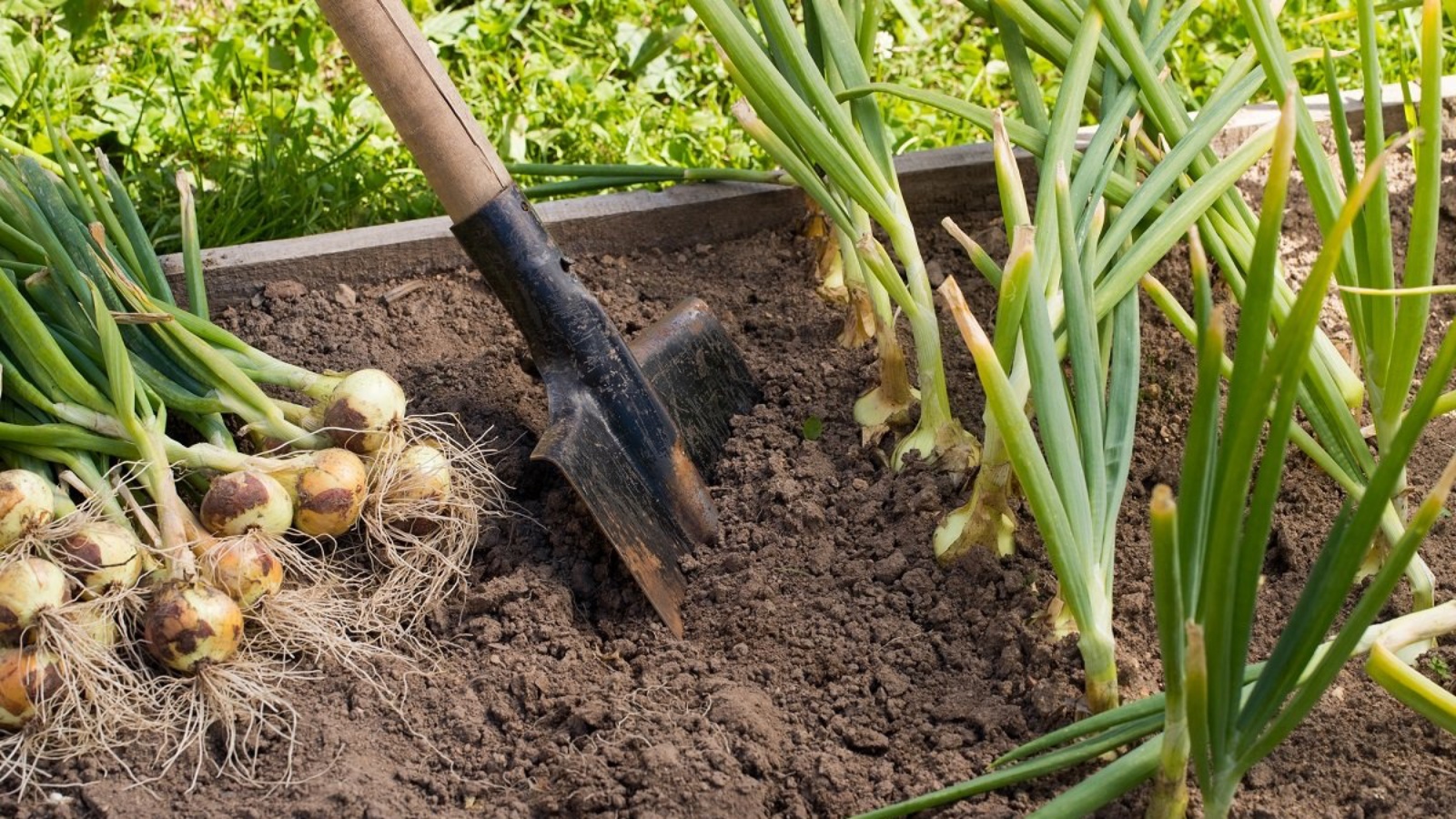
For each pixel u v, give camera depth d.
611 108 2.39
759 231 2.18
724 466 1.97
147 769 1.77
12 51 2.32
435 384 2.03
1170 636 1.59
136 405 1.87
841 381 2.03
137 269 1.94
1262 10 1.87
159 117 2.32
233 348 1.92
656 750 1.76
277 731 1.78
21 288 1.93
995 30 2.51
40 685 1.75
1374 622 1.84
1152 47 1.99
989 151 2.19
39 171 1.93
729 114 2.41
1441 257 2.14
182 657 1.78
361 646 1.83
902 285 1.91
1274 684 1.62
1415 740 1.76
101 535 1.79
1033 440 1.68
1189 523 1.60
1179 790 1.66
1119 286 1.83
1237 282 1.88
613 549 1.90
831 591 1.87
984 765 1.76
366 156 2.29
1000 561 1.87
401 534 1.89
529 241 1.90
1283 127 1.54
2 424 1.82
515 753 1.78
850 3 2.06
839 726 1.79
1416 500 1.92
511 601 1.88
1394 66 2.38
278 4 2.48
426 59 1.87
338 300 2.11
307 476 1.86
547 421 1.96
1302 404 1.86
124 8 2.44
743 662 1.84
